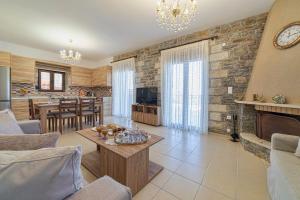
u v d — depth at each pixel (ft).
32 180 1.82
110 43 15.40
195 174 6.30
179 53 13.39
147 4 8.64
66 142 9.91
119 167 5.14
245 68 10.47
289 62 7.20
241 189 5.33
